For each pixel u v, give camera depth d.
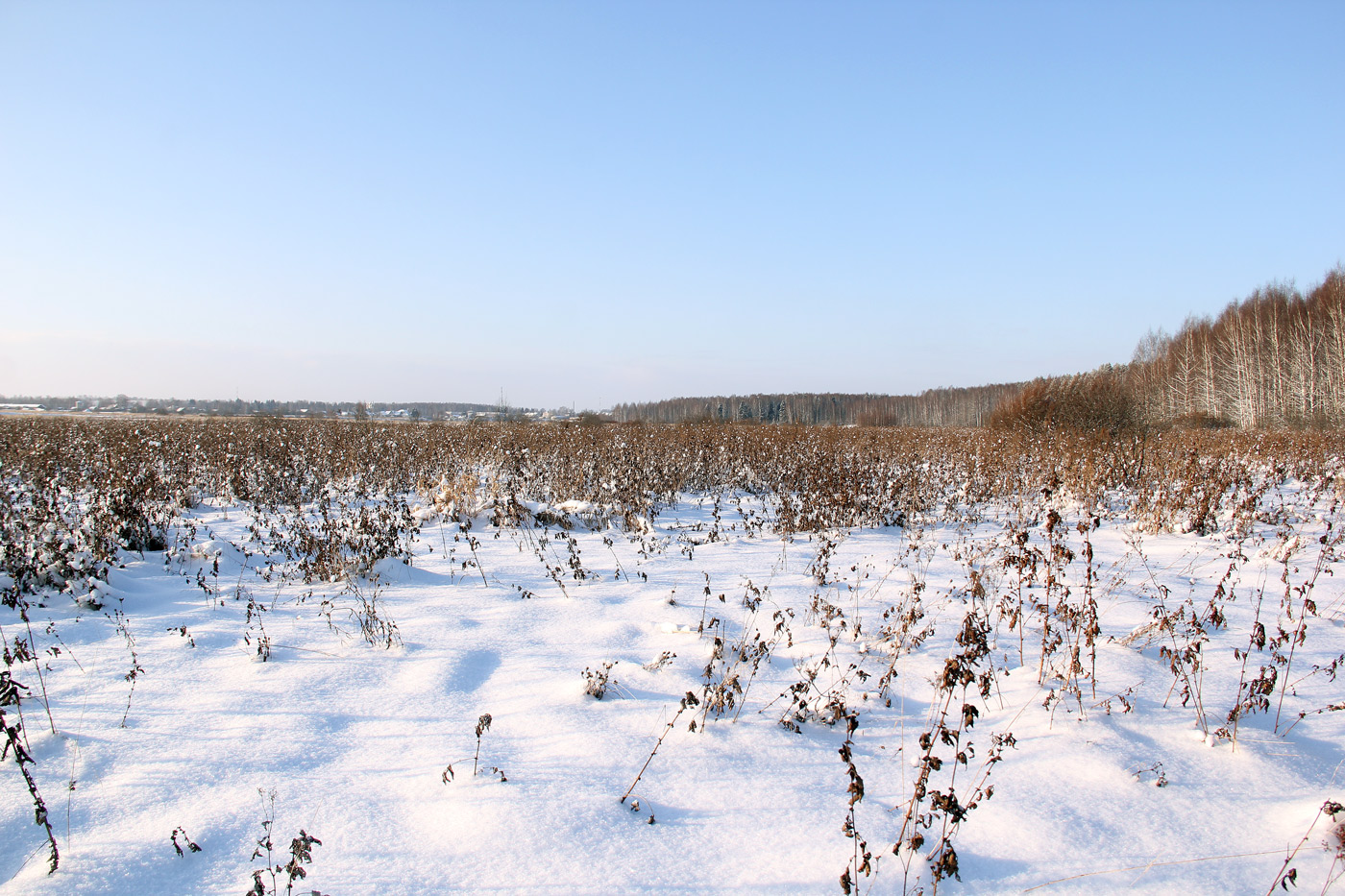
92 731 3.53
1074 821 2.92
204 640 4.95
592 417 23.02
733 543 8.80
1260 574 6.89
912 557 7.79
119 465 9.92
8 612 5.34
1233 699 4.07
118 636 5.00
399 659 4.66
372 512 9.80
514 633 5.28
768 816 2.95
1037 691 4.17
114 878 2.45
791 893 2.49
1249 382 37.53
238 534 8.73
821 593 6.32
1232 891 2.52
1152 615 4.86
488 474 11.50
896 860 2.67
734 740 3.59
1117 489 11.67
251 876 2.50
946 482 12.41
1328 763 3.39
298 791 3.04
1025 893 2.53
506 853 2.65
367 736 3.59
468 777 3.17
